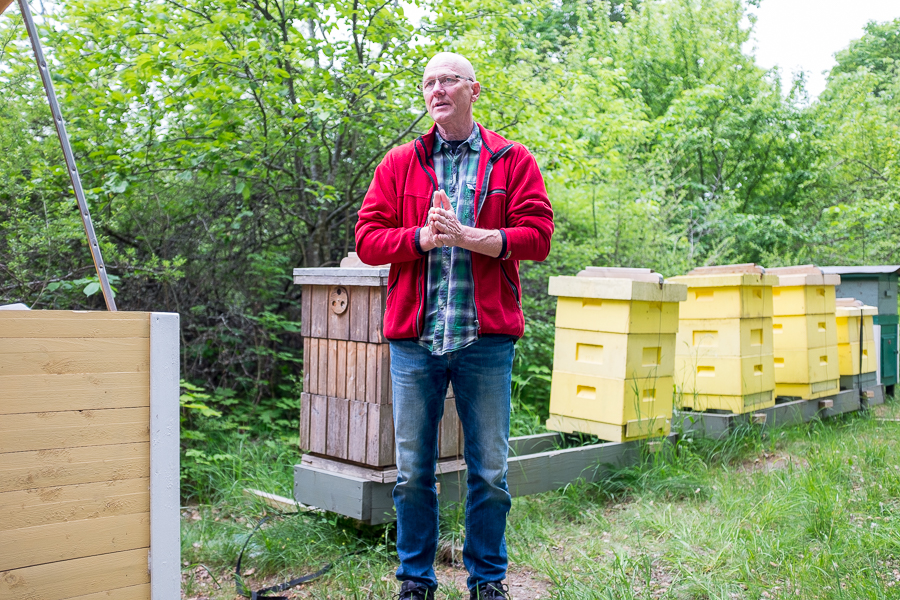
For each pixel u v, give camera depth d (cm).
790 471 415
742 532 329
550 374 721
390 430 327
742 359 510
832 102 1712
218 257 643
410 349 255
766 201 1591
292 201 675
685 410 534
